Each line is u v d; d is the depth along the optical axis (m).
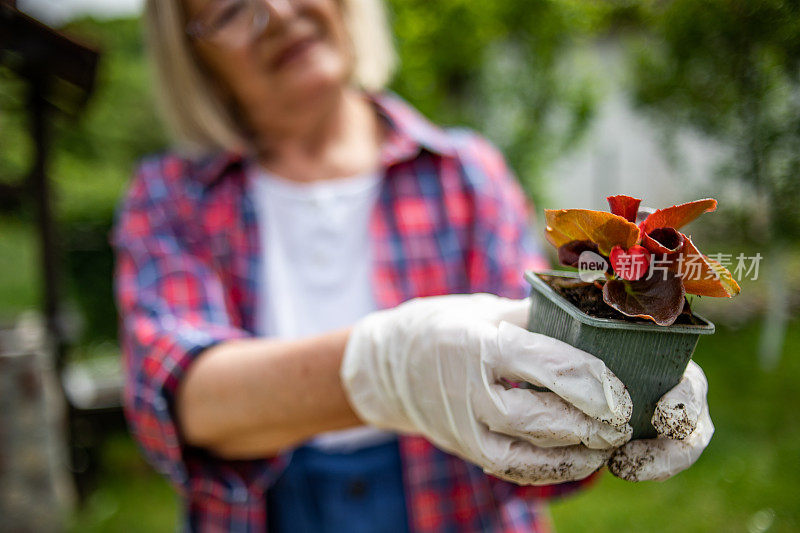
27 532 1.74
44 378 1.81
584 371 0.55
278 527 0.88
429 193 0.94
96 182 4.44
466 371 0.59
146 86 6.34
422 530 0.85
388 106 1.03
